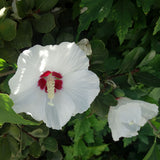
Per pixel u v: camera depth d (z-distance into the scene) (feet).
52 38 1.12
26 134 1.33
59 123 1.03
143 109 1.24
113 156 2.09
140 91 1.28
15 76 0.90
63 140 1.72
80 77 1.01
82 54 0.97
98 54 1.16
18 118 0.83
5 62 1.09
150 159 1.40
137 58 1.25
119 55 1.49
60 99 1.05
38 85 1.02
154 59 1.32
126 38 1.41
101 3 1.15
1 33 1.06
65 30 1.20
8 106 0.80
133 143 2.03
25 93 1.00
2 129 1.22
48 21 1.11
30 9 1.11
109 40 1.47
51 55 0.93
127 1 1.24
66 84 1.04
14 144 1.28
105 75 1.23
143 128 1.67
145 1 1.18
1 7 1.08
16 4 1.07
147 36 1.39
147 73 1.28
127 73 1.26
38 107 1.02
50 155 1.56
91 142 1.77
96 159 1.92
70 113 1.04
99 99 1.18
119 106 1.20
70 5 1.34
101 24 1.36
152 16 1.36
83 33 1.38
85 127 1.55
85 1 1.14
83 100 1.03
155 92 1.39
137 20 1.32
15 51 1.12
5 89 1.06
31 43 1.18
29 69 0.92
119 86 1.27
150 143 1.90
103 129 1.74
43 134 1.32
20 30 1.12
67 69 1.00
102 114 1.19
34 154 1.41
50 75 1.02
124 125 1.22
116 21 1.24
